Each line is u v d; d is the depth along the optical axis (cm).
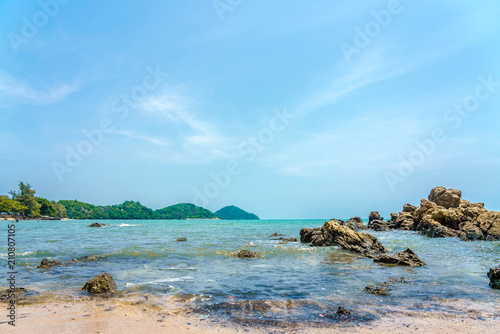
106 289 1091
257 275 1447
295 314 857
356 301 1004
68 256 2012
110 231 5481
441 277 1409
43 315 816
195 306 930
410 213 6662
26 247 2558
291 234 4900
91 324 751
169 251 2291
